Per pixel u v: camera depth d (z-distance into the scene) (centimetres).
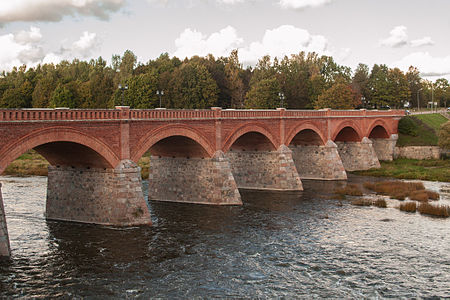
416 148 10388
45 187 6862
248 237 4481
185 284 3316
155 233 4512
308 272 3600
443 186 7488
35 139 3850
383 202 5950
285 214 5438
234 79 13850
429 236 4581
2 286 3200
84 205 4722
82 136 4222
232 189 5869
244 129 6334
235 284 3341
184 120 5344
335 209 5731
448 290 3300
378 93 14025
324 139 8200
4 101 14538
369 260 3888
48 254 3847
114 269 3559
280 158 7000
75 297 3058
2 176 7994
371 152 9450
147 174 7975
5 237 3684
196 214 5334
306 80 13862
